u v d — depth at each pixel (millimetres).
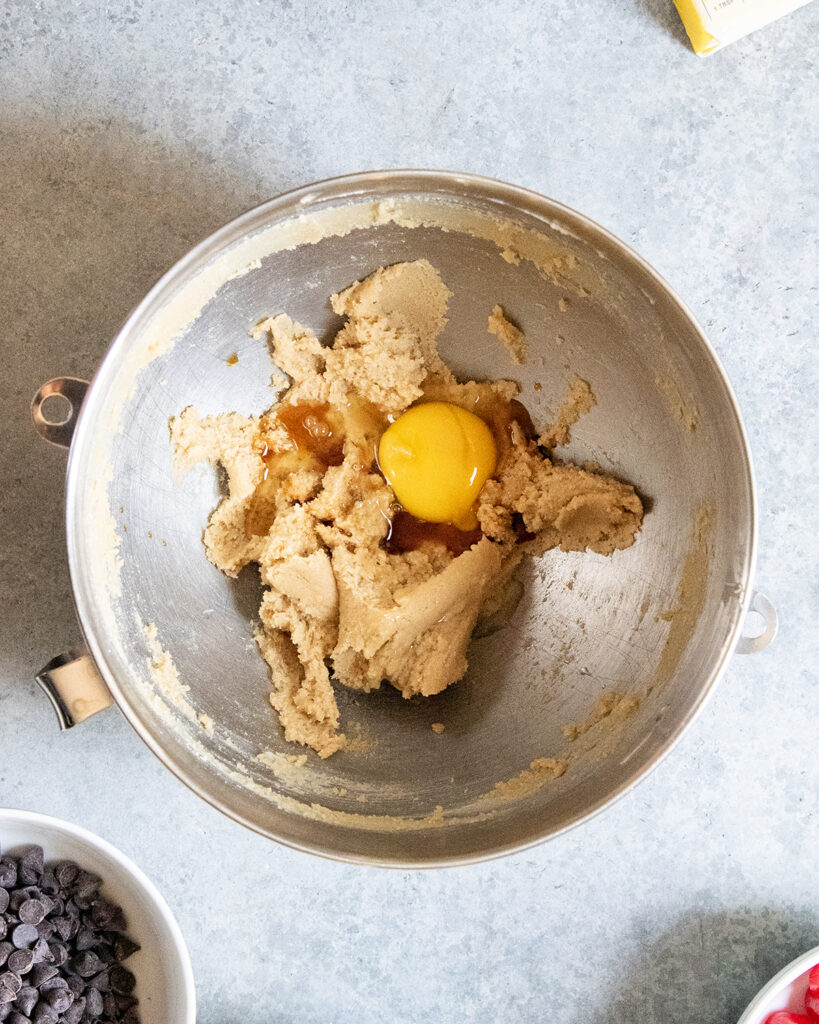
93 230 574
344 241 530
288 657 570
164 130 574
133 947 562
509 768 555
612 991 587
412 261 541
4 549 578
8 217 573
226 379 559
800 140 579
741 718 586
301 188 499
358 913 588
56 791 582
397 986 589
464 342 566
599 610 559
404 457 569
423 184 506
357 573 560
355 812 549
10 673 579
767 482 584
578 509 561
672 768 587
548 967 588
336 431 578
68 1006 550
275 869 587
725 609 516
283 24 574
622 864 588
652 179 579
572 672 559
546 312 546
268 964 586
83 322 575
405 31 576
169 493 554
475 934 588
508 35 577
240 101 575
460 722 567
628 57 578
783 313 582
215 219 574
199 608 558
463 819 548
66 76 572
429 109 577
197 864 585
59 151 573
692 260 581
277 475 574
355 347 561
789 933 585
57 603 579
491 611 578
